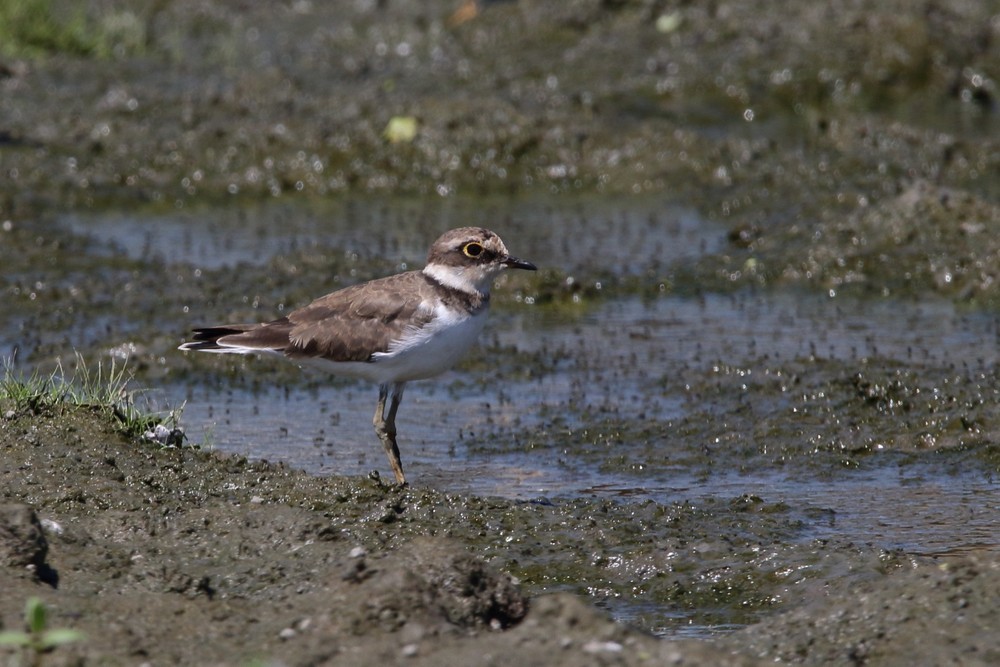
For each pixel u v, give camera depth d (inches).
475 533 401.4
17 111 962.7
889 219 727.1
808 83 1021.8
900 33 1046.4
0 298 665.0
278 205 863.1
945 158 863.7
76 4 1227.9
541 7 1133.7
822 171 849.5
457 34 1126.4
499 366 590.2
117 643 308.3
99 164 887.7
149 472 421.7
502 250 465.7
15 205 804.6
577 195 873.5
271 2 1255.5
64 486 403.5
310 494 415.5
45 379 536.7
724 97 1013.2
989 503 441.4
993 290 663.1
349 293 467.2
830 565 378.9
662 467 478.3
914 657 315.0
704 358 589.0
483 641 305.3
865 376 546.6
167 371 578.2
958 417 507.8
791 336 617.3
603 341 621.3
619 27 1115.9
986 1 1111.6
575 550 395.2
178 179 888.3
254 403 547.8
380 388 467.8
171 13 1232.2
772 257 721.6
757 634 338.0
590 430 512.1
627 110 979.3
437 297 458.3
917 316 640.4
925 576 344.2
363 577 335.0
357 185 895.7
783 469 475.8
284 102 979.3
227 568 358.6
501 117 920.9
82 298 669.3
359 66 1079.0
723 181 860.6
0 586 329.1
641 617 364.2
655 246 758.5
